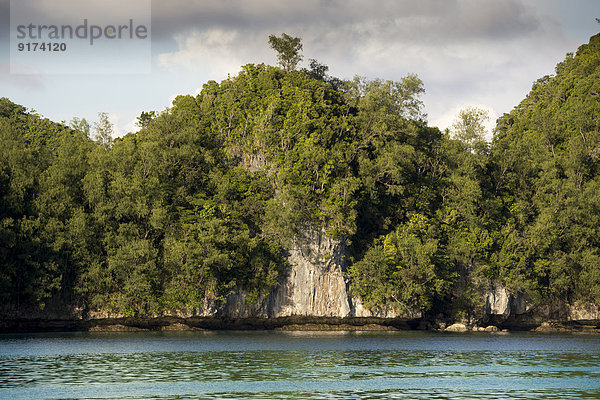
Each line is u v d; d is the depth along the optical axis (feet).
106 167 502.38
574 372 286.66
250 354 329.93
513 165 653.30
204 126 564.71
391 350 363.15
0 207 441.27
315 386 245.04
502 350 374.84
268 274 492.95
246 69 609.01
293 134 542.57
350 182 522.06
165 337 414.00
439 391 239.30
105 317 459.73
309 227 509.76
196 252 463.42
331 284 510.58
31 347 344.69
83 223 453.99
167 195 506.48
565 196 629.10
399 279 522.06
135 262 458.09
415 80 639.76
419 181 612.29
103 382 244.22
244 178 531.91
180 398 220.02
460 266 564.71
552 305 592.19
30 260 428.97
